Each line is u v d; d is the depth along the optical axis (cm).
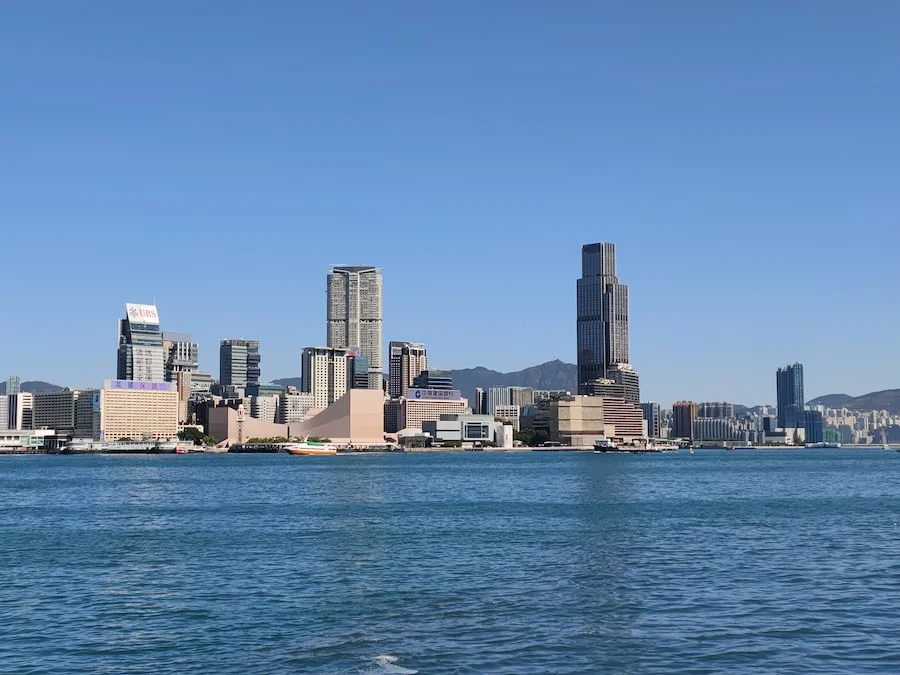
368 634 5969
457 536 11231
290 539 11100
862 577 7888
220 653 5597
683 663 5234
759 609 6569
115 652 5669
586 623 6181
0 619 6606
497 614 6500
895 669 5075
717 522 12850
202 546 10544
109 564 9225
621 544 10238
